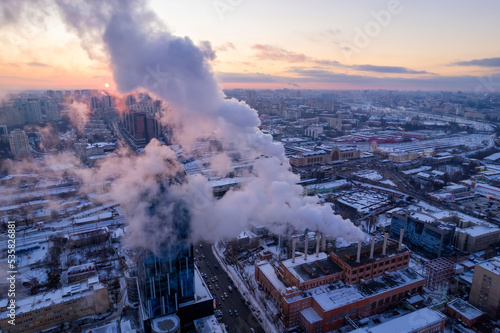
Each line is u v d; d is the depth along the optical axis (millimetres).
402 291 185875
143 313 169625
